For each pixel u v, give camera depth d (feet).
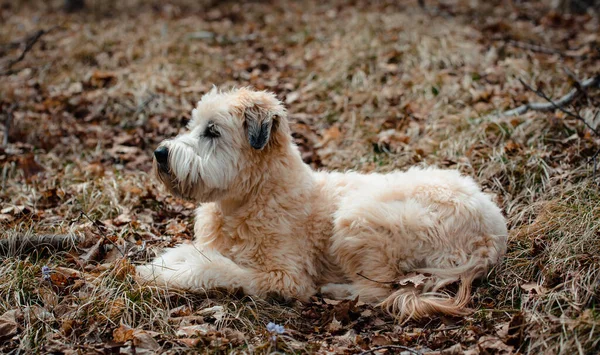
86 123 9.30
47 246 6.98
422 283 6.52
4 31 12.57
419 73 9.60
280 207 6.82
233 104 6.77
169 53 10.88
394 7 12.59
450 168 7.97
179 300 6.59
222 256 6.79
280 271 6.71
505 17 12.09
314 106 9.46
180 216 7.75
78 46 11.28
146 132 9.16
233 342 6.19
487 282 6.64
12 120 9.09
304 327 6.46
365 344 6.20
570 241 6.67
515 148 7.96
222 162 6.72
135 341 6.12
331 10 12.78
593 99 8.38
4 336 6.18
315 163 8.46
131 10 14.12
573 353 5.92
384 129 8.85
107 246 7.04
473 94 9.01
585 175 7.41
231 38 11.60
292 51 10.85
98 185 7.97
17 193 7.86
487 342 6.09
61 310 6.38
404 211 6.69
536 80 9.17
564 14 12.28
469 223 6.68
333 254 6.88
